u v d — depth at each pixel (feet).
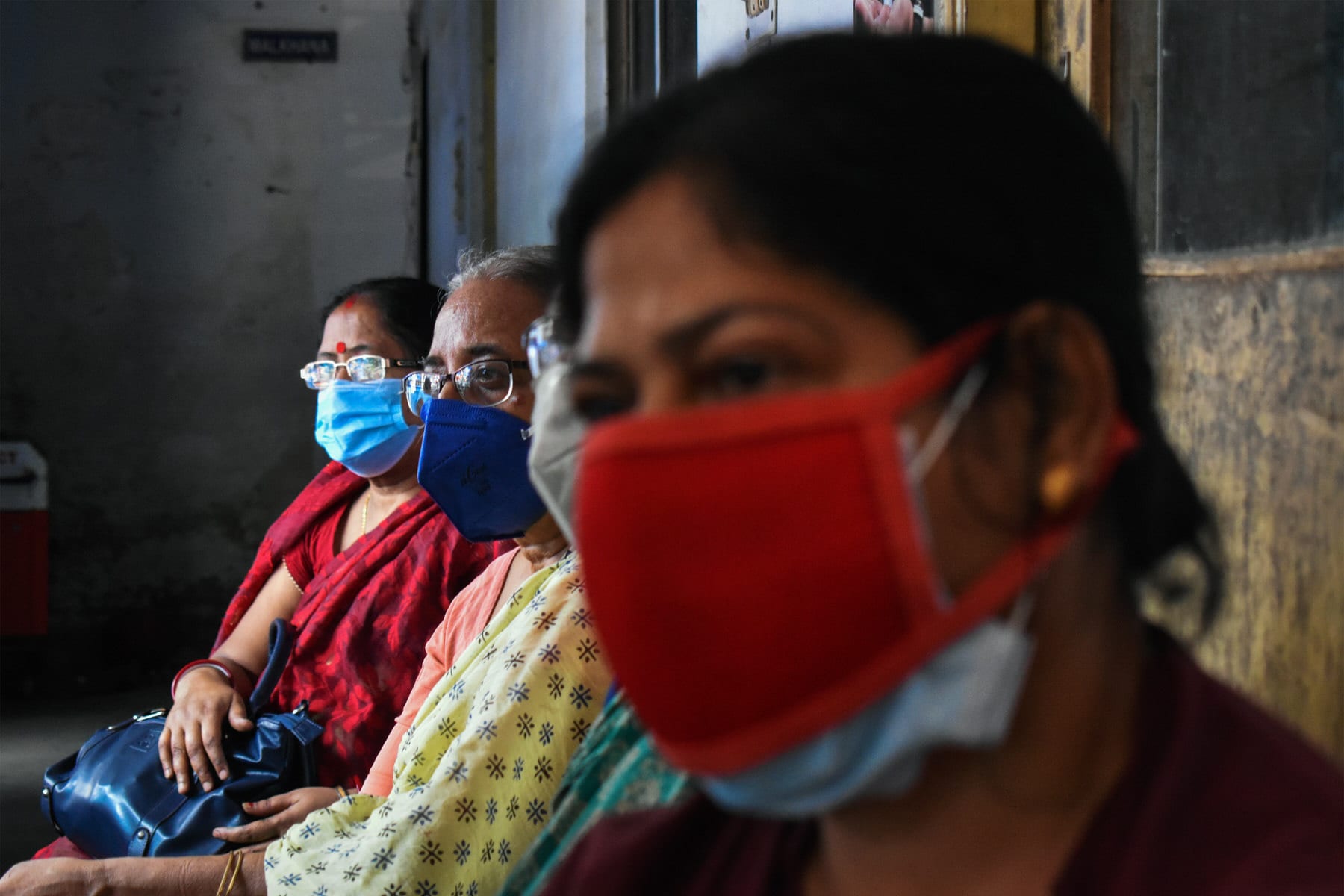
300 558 8.02
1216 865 1.70
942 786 1.94
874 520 1.77
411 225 22.68
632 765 3.14
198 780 6.31
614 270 1.93
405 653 6.90
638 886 2.48
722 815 2.48
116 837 6.23
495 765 4.42
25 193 21.26
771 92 1.86
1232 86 3.44
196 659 21.83
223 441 22.02
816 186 1.77
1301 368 2.99
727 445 1.81
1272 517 3.13
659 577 1.84
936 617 1.77
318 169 22.31
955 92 1.84
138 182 21.67
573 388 2.12
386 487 7.84
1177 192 3.79
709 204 1.83
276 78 22.13
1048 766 1.91
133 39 21.56
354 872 4.31
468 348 5.40
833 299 1.80
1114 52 4.02
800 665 1.80
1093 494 1.84
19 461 20.45
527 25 14.33
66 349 21.44
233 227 22.06
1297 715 3.00
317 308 22.34
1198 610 2.33
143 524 21.71
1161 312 3.77
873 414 1.78
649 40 10.66
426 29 22.00
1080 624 1.93
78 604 21.44
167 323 21.83
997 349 1.81
